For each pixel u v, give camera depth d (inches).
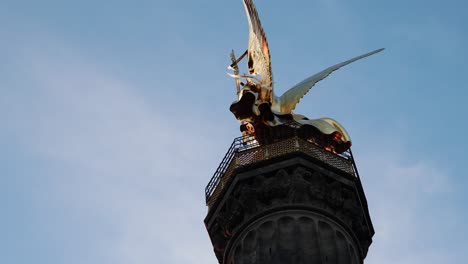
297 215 1595.7
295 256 1533.0
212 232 1713.8
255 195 1635.1
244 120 1814.7
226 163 1737.2
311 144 1699.1
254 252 1578.5
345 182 1681.8
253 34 1914.4
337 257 1555.1
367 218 1742.1
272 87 1801.2
